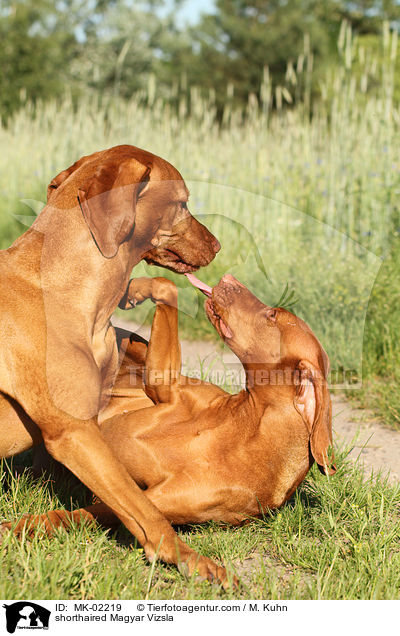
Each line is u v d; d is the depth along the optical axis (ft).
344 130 29.09
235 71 122.42
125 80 98.63
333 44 132.77
